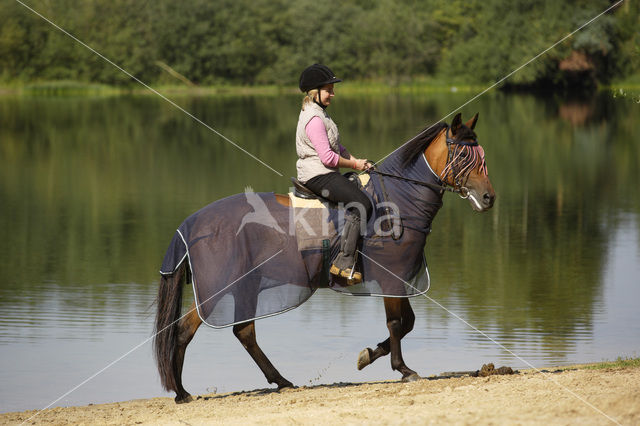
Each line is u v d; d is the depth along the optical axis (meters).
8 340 10.29
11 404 7.95
